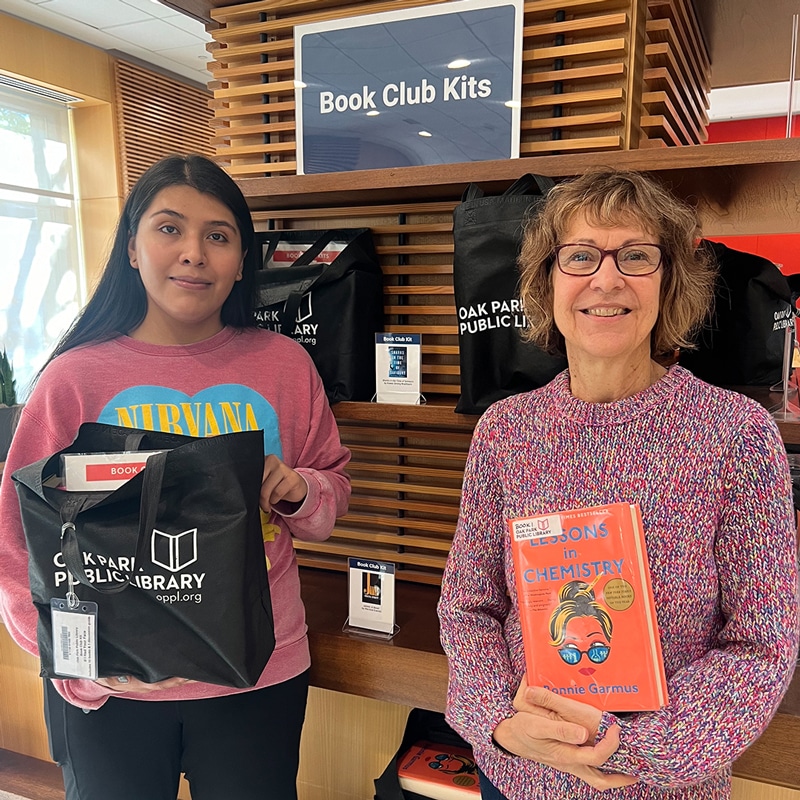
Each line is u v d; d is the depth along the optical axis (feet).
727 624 3.19
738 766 4.41
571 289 3.40
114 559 3.68
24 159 19.49
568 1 5.14
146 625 3.74
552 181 4.83
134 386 4.26
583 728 3.10
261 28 6.09
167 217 4.12
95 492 3.72
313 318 5.69
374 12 5.65
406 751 5.55
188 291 4.18
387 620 5.28
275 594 4.47
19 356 19.80
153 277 4.17
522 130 5.58
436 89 5.50
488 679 3.52
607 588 3.19
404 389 5.54
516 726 3.27
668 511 3.20
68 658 3.77
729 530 3.13
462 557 3.84
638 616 3.15
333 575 6.68
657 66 5.60
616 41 5.07
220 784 4.25
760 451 3.07
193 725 4.18
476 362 4.97
